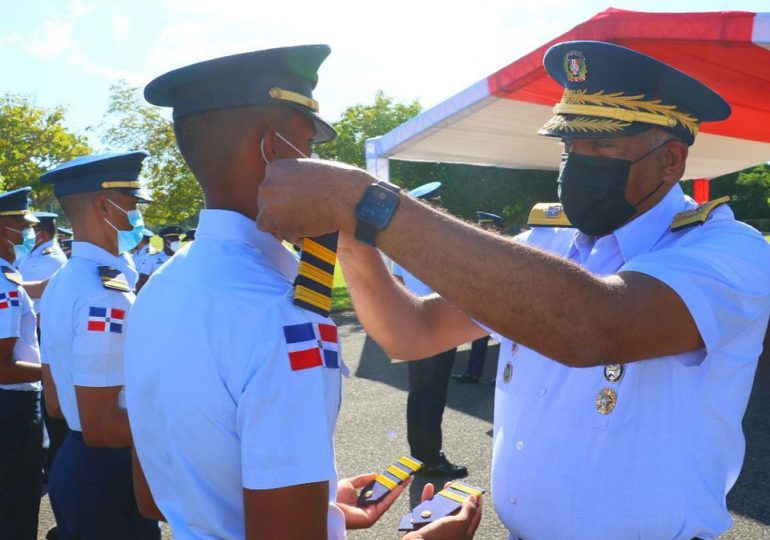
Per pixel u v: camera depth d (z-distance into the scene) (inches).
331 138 51.4
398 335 61.9
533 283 35.9
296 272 48.5
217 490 41.2
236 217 44.6
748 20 162.9
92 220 102.4
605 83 52.0
